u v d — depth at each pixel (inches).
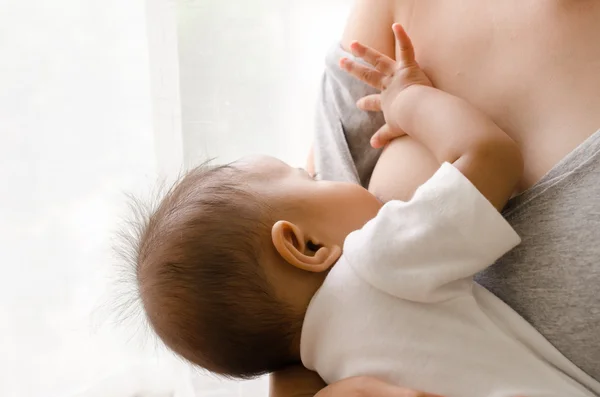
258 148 48.2
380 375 24.3
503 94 25.5
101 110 44.7
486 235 23.1
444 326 23.8
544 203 23.2
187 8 45.7
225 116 47.3
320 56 47.8
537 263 23.2
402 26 30.1
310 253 27.2
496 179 23.9
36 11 41.8
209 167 32.1
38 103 42.7
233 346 27.7
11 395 44.9
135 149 45.9
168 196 30.8
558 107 23.8
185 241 27.6
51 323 45.5
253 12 46.4
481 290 24.8
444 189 23.7
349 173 32.8
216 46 46.4
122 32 44.3
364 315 24.9
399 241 24.2
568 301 22.3
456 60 27.4
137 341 48.7
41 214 43.9
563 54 23.8
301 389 28.5
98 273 45.5
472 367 23.2
